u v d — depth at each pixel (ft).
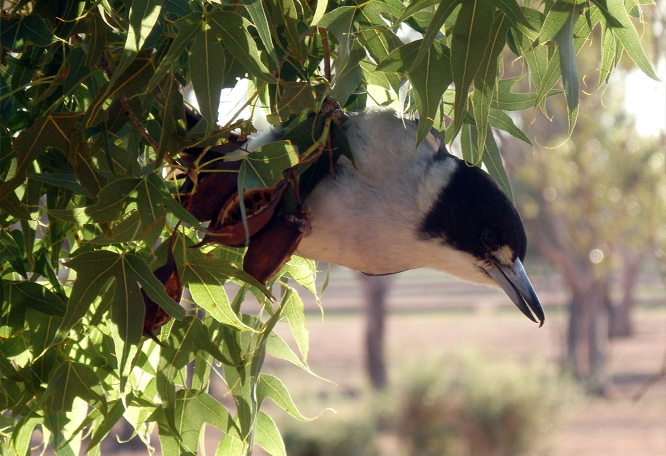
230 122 13.89
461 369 92.53
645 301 300.81
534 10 14.21
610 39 15.78
